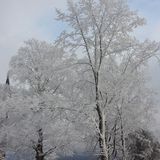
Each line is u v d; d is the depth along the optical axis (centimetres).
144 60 1692
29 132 2134
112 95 1645
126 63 1714
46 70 1798
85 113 1531
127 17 1653
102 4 1627
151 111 1858
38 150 2586
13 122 2280
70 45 1673
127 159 2106
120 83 1669
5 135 2412
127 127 1808
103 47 1644
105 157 1520
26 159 2695
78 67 1706
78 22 1645
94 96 1725
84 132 1658
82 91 1738
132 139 2061
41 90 2698
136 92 1786
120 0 1636
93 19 1630
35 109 1595
